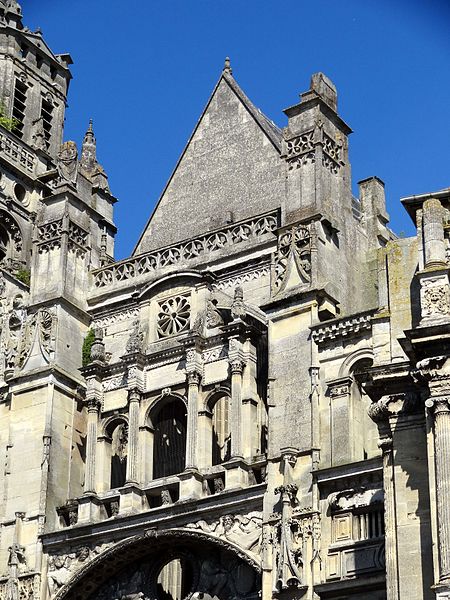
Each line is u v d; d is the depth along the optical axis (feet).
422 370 124.77
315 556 154.71
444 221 133.39
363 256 190.29
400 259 137.90
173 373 183.62
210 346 182.09
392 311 135.64
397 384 130.72
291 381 169.07
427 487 126.00
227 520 167.12
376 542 151.74
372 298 185.06
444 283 128.16
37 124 237.66
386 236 201.05
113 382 188.96
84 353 196.75
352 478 156.35
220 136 209.46
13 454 187.93
